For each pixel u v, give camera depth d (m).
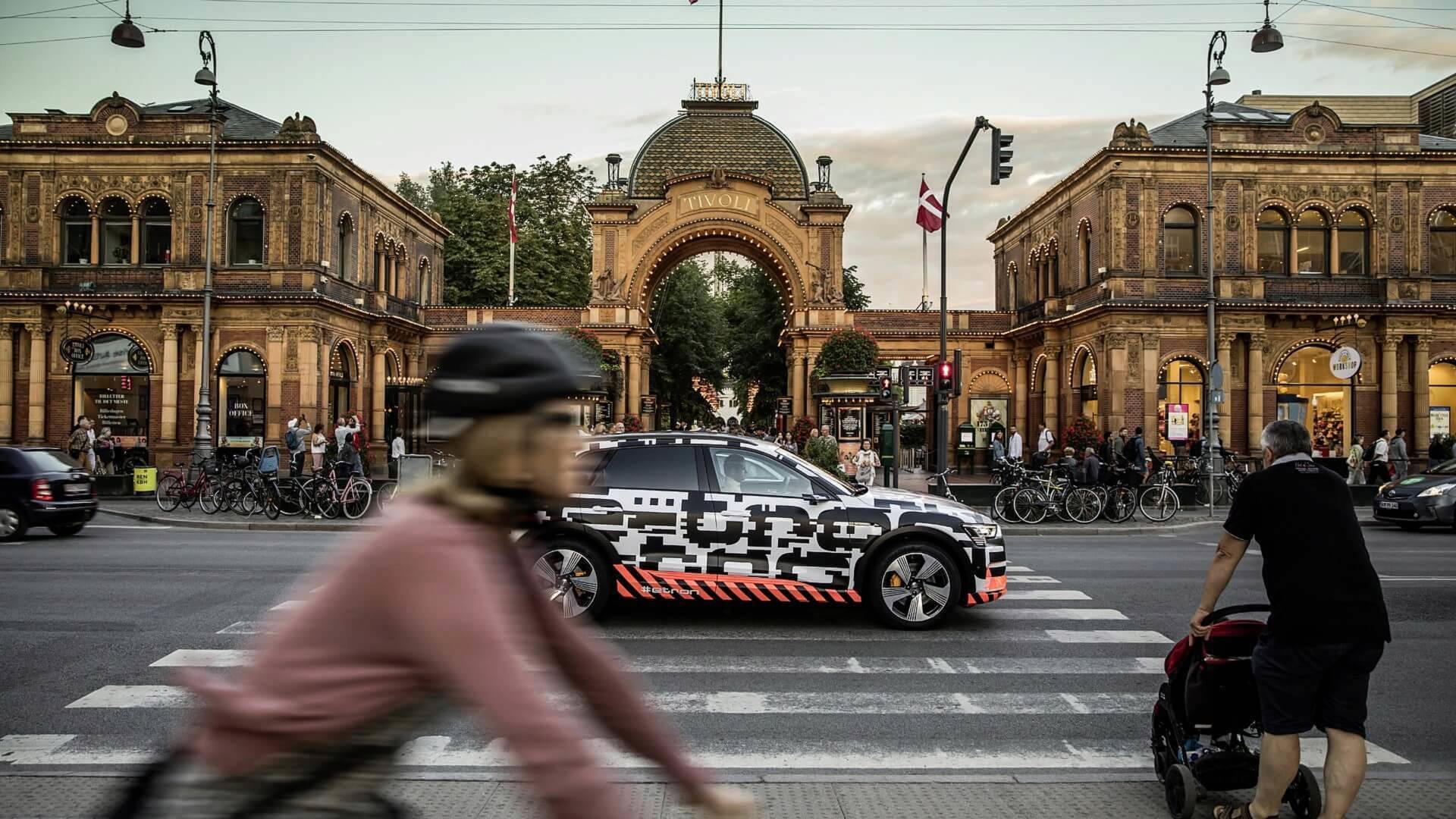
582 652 1.92
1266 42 24.48
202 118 35.38
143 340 35.16
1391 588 12.19
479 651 1.54
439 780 5.18
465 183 62.94
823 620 9.98
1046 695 7.31
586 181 64.25
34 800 4.87
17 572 12.81
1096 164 36.88
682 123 50.53
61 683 7.36
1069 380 39.81
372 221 41.22
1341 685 4.34
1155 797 5.08
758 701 7.07
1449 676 7.91
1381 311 35.25
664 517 9.52
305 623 1.62
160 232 35.94
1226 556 4.75
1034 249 46.78
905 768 5.69
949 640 9.10
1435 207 36.03
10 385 35.09
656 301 62.31
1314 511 4.37
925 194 27.39
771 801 4.95
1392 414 35.62
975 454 45.44
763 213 47.12
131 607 10.34
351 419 28.11
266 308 34.75
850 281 67.25
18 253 35.53
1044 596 11.48
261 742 1.58
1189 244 36.03
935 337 46.62
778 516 9.52
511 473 1.77
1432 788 5.17
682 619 9.98
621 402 46.50
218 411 34.88
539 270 59.06
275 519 21.28
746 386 70.94
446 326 47.25
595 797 1.52
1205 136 37.09
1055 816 4.80
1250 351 35.69
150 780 1.70
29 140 35.31
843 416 32.09
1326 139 36.16
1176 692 5.07
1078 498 21.88
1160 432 35.41
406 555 1.59
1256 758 4.86
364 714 1.58
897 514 9.60
